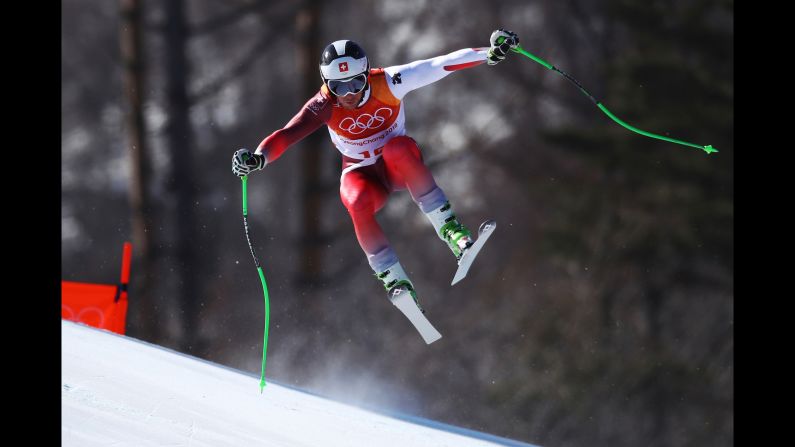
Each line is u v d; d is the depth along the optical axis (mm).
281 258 72188
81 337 22109
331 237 60875
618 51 68625
